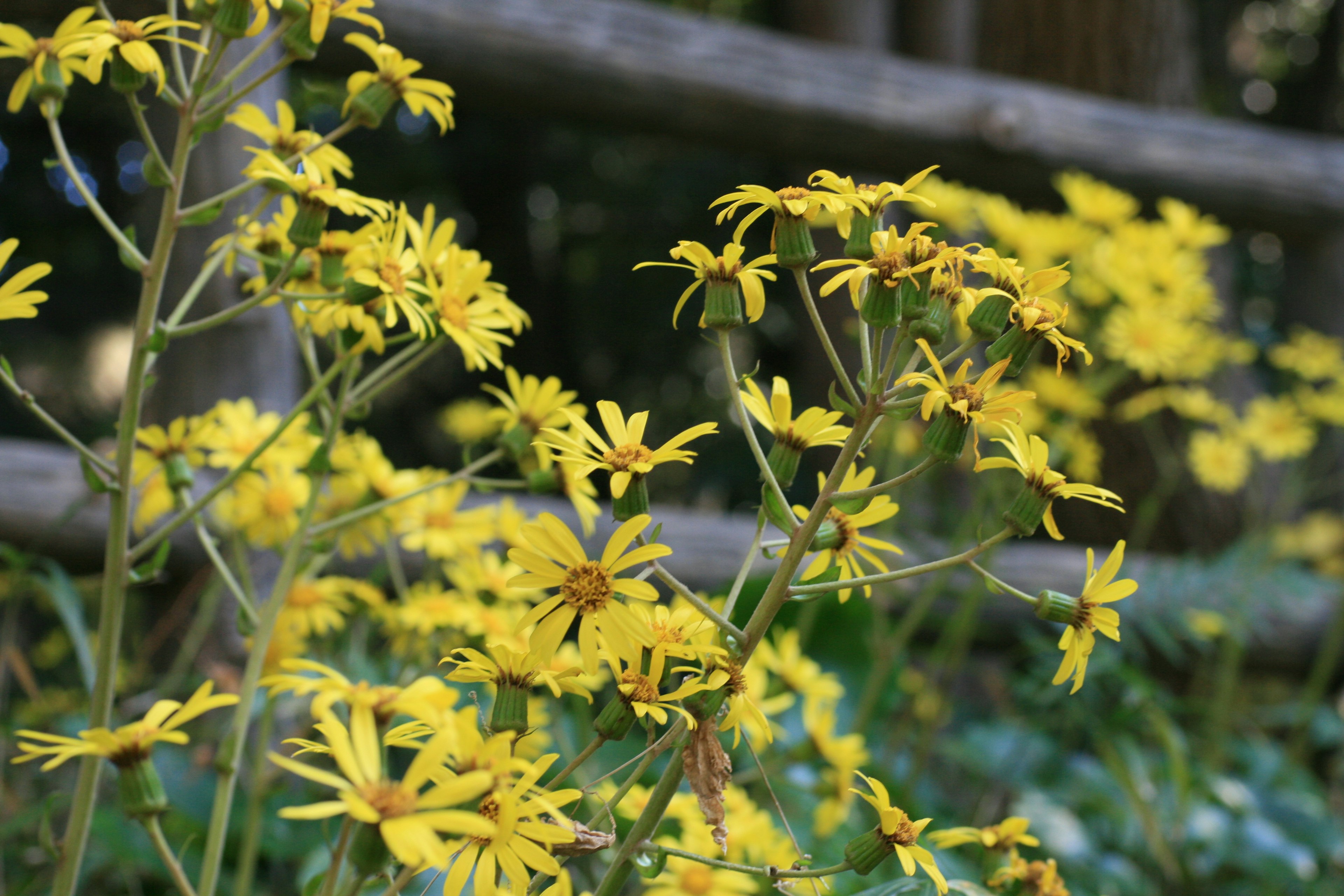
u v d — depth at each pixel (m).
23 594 1.27
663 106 1.90
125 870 1.09
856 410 0.80
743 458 3.79
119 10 1.38
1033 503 0.80
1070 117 2.19
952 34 2.78
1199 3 4.85
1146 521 1.90
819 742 1.09
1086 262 1.48
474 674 0.81
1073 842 1.46
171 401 1.48
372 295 0.88
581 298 4.93
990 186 2.19
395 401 4.54
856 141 2.05
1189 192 2.32
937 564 0.81
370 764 0.74
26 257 3.88
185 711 0.77
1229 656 1.82
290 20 0.88
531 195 4.84
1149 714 1.41
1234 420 2.07
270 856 1.14
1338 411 2.01
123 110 3.54
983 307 0.81
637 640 0.79
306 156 0.89
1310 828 1.66
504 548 1.49
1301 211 2.45
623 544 0.80
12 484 1.47
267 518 1.03
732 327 0.82
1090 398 1.44
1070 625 0.81
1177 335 1.46
